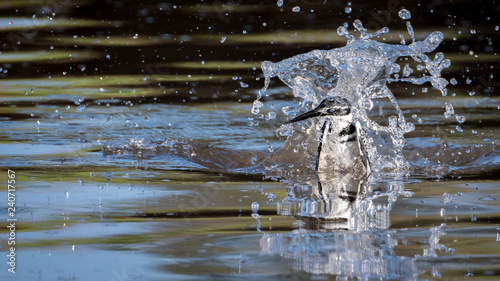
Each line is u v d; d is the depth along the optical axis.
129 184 18.23
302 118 20.62
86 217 15.33
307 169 20.42
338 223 14.94
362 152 20.38
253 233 14.22
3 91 30.41
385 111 26.95
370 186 18.36
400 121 22.97
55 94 29.94
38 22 45.09
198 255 12.98
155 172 19.61
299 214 15.61
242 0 49.62
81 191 17.42
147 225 14.77
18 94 29.86
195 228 14.59
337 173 19.98
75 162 20.48
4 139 22.98
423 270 12.16
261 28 43.09
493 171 19.98
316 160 20.52
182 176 19.25
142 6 48.50
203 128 24.80
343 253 13.02
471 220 15.06
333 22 43.72
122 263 12.56
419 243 13.56
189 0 50.09
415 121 25.55
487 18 43.84
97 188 17.77
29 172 19.25
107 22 45.19
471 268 12.21
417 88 30.91
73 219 15.17
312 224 14.84
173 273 12.10
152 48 38.94
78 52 38.34
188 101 28.77
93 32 42.88
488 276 11.85
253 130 24.72
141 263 12.56
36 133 23.89
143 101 28.75
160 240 13.81
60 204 16.27
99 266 12.45
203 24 44.31
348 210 16.00
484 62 35.25
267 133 24.38
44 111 26.97
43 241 13.75
